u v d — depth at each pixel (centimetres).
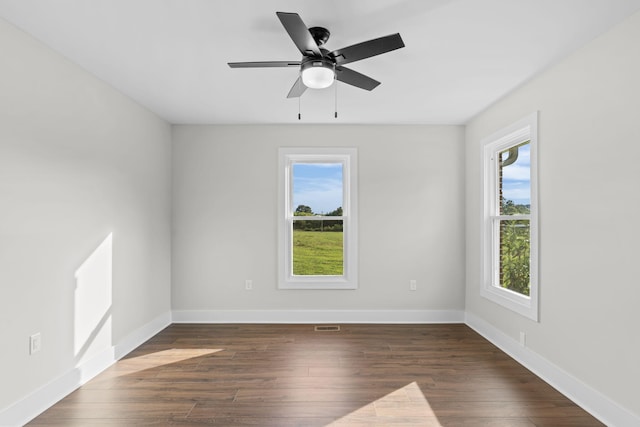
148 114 398
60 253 266
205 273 458
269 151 459
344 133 459
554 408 248
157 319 419
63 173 269
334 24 225
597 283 241
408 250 459
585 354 251
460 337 398
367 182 459
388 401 257
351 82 263
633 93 214
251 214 458
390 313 457
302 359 335
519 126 330
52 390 256
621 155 222
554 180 284
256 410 245
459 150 459
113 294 332
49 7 207
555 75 283
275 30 235
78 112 285
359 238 458
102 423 230
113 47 256
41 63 248
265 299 458
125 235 352
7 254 222
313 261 468
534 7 207
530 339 315
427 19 220
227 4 205
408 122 449
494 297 379
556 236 281
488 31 234
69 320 275
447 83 322
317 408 248
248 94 352
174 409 247
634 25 214
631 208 216
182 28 232
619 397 222
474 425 228
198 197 458
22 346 232
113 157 332
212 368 315
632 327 214
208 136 458
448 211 459
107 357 321
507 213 378
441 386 280
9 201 223
